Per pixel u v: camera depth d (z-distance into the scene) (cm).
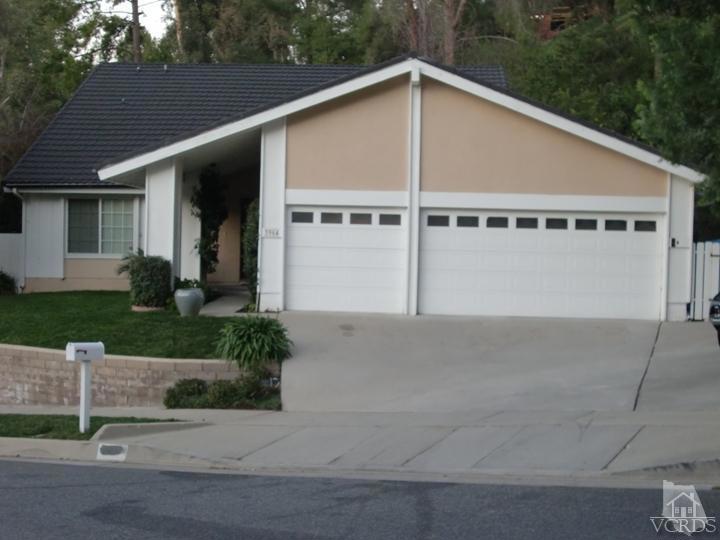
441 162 1916
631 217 1919
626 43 2950
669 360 1581
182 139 1900
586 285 1923
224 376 1510
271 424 1277
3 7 2617
